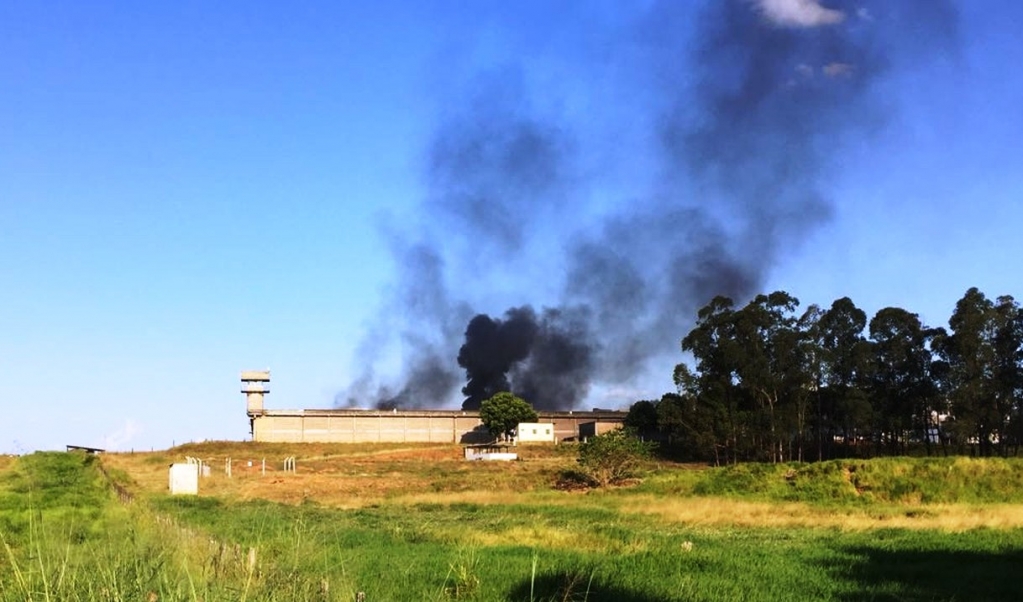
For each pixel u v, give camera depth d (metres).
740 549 23.67
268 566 9.38
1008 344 78.00
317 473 72.81
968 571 20.34
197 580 8.66
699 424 88.88
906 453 90.50
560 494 55.88
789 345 86.19
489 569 16.95
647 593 14.96
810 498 55.41
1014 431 78.50
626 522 36.72
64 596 8.23
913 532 31.42
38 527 11.88
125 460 87.19
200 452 100.81
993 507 46.00
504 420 114.25
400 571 15.69
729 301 90.50
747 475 59.81
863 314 87.88
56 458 45.34
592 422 116.62
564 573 15.14
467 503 47.84
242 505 37.22
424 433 118.12
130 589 8.23
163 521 15.63
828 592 16.72
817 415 89.25
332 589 9.58
